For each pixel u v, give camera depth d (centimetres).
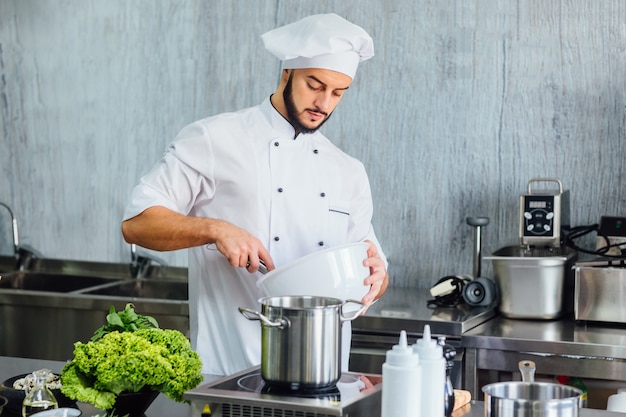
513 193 361
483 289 329
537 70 355
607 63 347
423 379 162
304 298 178
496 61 359
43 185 423
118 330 199
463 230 368
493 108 361
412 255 375
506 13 357
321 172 242
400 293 362
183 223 217
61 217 422
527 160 359
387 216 377
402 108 371
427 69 367
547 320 320
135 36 404
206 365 239
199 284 241
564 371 287
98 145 414
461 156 366
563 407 154
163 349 186
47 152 422
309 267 198
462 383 298
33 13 418
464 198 367
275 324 165
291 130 239
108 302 350
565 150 354
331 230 244
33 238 427
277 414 161
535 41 354
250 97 391
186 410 196
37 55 419
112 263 412
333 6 377
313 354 165
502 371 296
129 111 408
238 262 210
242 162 234
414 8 367
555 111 354
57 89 418
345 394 167
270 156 236
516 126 359
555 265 315
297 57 219
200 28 395
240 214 236
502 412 157
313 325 164
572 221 355
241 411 164
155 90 404
